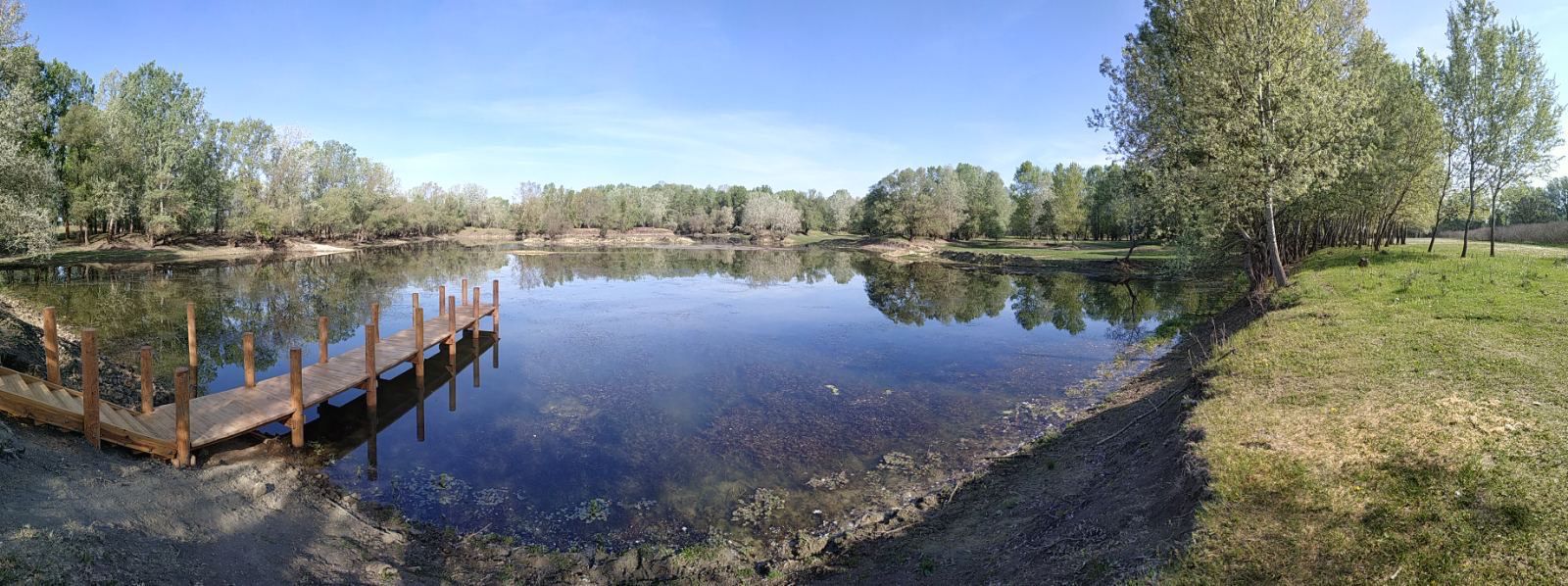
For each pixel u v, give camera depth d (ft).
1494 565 20.58
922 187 329.72
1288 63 65.67
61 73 190.90
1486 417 30.60
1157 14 82.89
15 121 102.94
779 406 61.11
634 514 39.52
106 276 150.82
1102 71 87.56
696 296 143.43
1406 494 25.13
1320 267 95.66
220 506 34.37
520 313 117.50
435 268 208.54
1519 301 53.26
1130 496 31.71
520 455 48.98
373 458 48.19
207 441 42.55
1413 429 30.42
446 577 31.63
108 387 58.18
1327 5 75.20
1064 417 56.34
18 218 103.71
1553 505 22.93
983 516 36.01
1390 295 62.18
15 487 28.78
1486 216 106.83
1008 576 27.32
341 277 170.81
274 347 84.02
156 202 193.06
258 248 247.09
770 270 215.92
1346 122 69.10
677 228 488.85
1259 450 31.01
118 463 37.29
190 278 156.04
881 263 258.16
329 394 53.72
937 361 79.41
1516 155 84.69
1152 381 61.26
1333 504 25.32
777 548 35.55
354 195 315.78
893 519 37.52
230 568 28.09
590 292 149.48
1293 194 67.56
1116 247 274.77
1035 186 374.02
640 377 71.82
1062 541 29.12
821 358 81.35
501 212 465.06
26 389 40.42
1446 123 90.17
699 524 38.34
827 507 40.50
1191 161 79.97
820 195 497.05
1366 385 37.83
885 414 58.59
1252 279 95.76
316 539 33.55
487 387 68.18
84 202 177.88
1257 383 42.24
